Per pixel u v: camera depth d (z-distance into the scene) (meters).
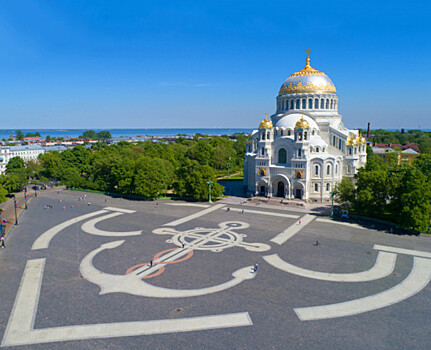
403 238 73.56
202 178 115.00
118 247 68.19
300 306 44.81
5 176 135.12
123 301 46.34
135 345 36.88
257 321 41.28
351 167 116.12
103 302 46.12
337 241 71.56
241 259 61.38
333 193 94.88
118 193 134.88
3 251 66.38
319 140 116.31
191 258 61.94
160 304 45.41
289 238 73.69
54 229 81.75
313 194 114.06
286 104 134.50
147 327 40.16
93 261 60.81
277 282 51.91
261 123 121.50
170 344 36.97
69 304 45.69
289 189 114.19
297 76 133.12
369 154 156.88
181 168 123.25
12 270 57.16
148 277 53.88
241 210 101.25
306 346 36.50
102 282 52.28
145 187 117.00
